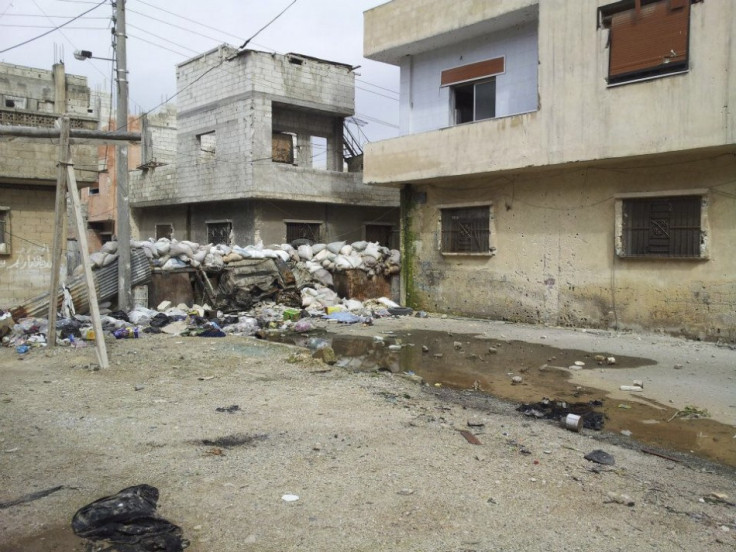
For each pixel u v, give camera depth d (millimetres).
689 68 8930
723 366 7766
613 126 9844
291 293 13758
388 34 14023
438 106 14078
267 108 18578
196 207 21516
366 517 3236
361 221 22031
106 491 3535
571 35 10367
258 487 3611
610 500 3539
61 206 8297
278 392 6043
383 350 9125
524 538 3047
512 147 11422
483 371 7570
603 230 10828
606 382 6914
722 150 9055
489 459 4168
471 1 12219
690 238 9719
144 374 6895
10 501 3398
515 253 12344
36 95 17250
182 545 2930
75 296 11375
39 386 6262
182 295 12984
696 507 3500
